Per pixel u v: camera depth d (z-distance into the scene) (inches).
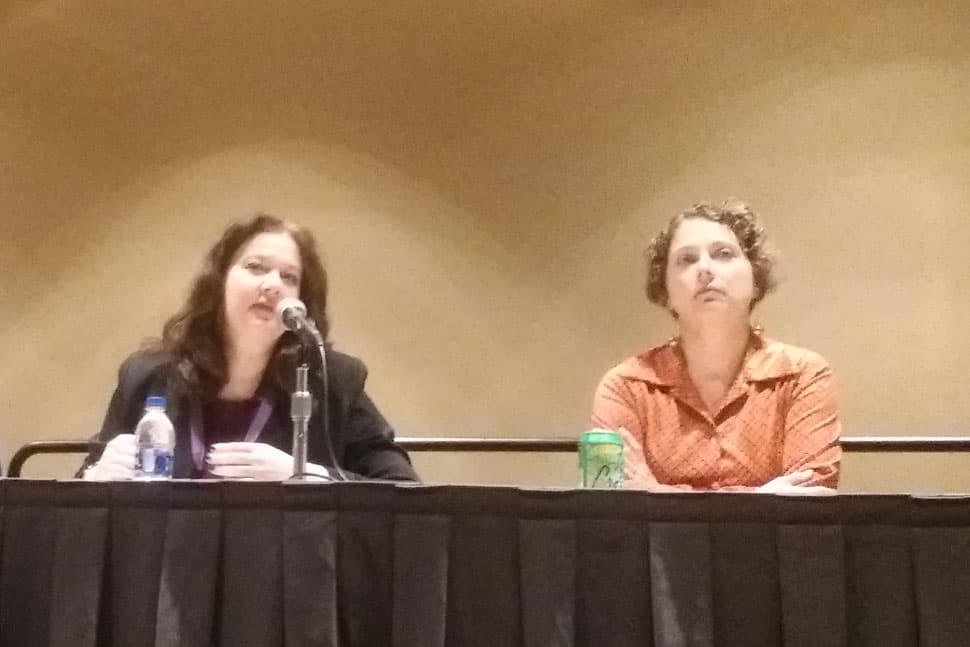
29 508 58.5
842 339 117.3
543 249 126.6
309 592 55.1
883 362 115.9
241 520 56.7
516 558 55.1
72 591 56.4
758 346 85.7
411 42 134.0
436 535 55.4
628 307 122.8
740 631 53.4
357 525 56.3
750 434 82.0
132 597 56.5
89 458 83.0
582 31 130.0
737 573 53.8
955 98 118.7
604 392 86.5
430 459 123.6
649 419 84.7
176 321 85.4
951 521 52.7
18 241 135.9
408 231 130.1
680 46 127.0
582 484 66.4
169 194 134.8
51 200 136.5
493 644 54.4
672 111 125.9
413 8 134.6
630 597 54.2
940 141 118.3
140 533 57.1
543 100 129.6
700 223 87.6
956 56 119.4
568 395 122.9
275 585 55.9
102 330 132.3
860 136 120.4
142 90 137.7
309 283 88.0
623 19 129.1
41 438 130.6
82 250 134.8
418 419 126.0
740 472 81.4
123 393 84.7
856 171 119.9
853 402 116.0
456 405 125.5
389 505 56.1
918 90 119.8
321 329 87.5
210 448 81.7
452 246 128.9
